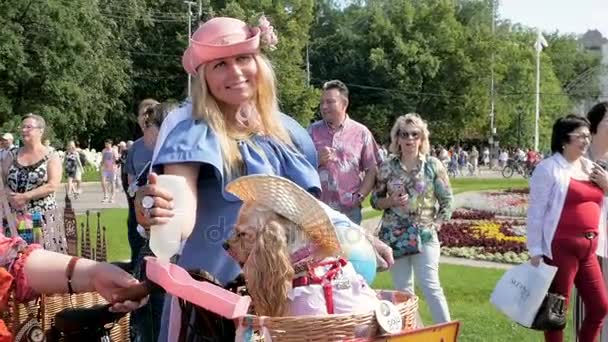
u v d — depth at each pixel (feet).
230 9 169.37
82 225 21.77
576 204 18.81
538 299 18.42
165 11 184.14
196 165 9.20
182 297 8.09
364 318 8.20
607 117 19.85
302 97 180.65
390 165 20.48
